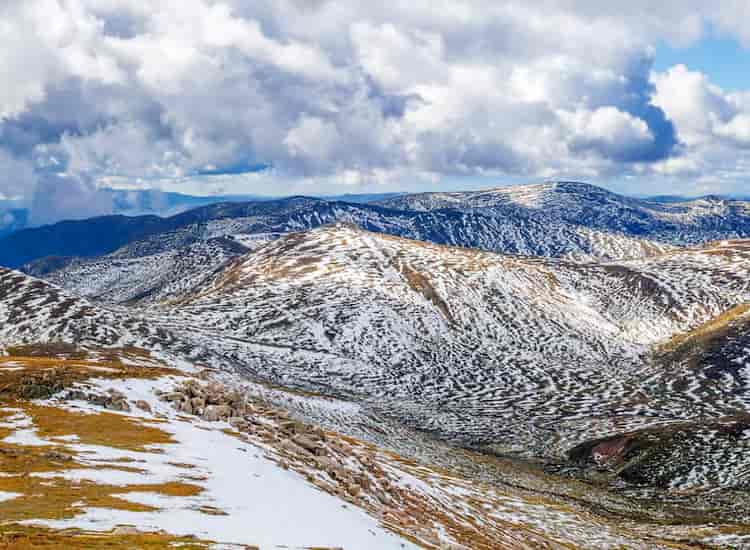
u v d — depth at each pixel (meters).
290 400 115.75
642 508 85.69
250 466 36.78
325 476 45.56
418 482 60.84
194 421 47.72
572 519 71.81
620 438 114.62
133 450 34.66
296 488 35.06
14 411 41.19
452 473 86.00
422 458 97.69
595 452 114.12
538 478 99.69
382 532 32.06
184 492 27.97
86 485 26.91
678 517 80.88
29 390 45.50
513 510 69.25
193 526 23.06
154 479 29.53
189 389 54.97
